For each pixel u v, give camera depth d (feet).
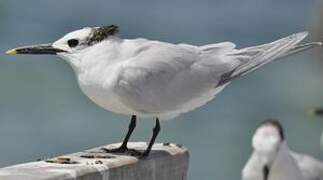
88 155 25.95
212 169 67.82
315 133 74.28
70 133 73.87
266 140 36.65
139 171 25.58
